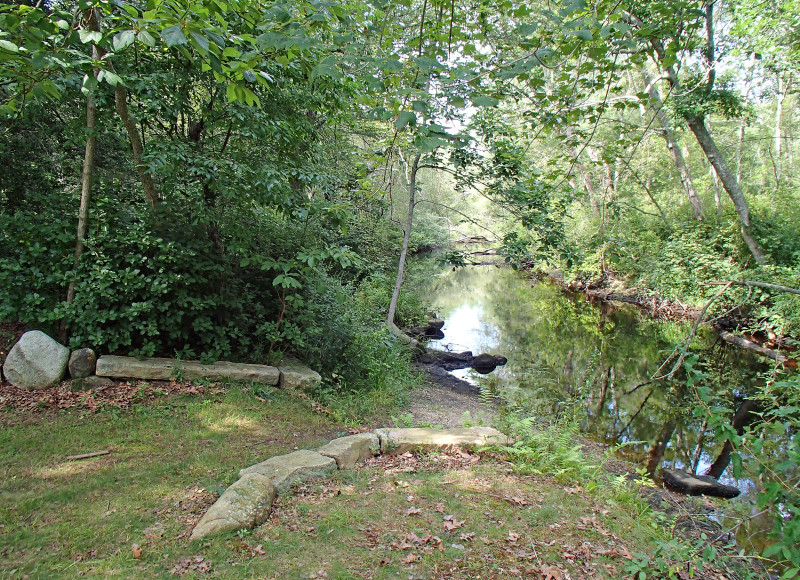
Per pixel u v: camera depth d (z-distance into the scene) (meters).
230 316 6.12
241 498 3.14
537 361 10.98
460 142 2.37
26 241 5.05
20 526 2.87
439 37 3.44
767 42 9.45
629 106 4.74
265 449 4.31
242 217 6.21
